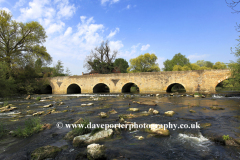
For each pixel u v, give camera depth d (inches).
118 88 1104.8
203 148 176.1
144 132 233.0
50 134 238.4
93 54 1745.8
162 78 989.2
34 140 215.3
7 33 1013.8
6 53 1016.2
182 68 1482.5
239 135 205.0
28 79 1154.0
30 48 1089.4
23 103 636.1
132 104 530.3
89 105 531.5
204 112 366.9
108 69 1742.1
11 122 320.5
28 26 1045.8
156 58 1785.2
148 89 1023.0
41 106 543.2
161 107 451.5
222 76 828.0
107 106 500.4
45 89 1400.1
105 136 212.1
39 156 163.5
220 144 184.5
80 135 218.2
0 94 797.9
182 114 350.9
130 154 165.8
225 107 424.5
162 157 158.6
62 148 185.3
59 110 453.4
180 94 798.5
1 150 186.5
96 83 1157.7
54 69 1843.0
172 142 194.9
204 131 229.8
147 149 177.2
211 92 842.8
